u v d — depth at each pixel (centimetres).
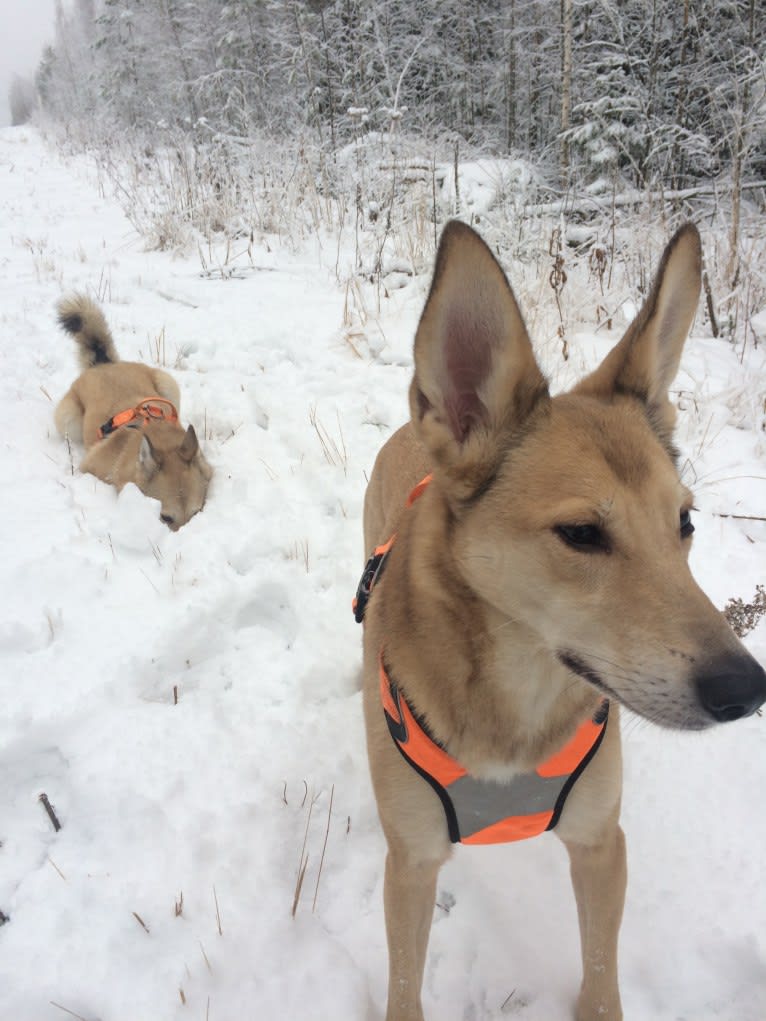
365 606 68
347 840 73
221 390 166
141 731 81
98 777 76
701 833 72
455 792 52
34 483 130
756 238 205
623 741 82
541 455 48
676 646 42
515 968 63
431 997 61
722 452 133
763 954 62
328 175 302
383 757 55
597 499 45
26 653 91
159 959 61
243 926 64
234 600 101
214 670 92
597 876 56
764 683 42
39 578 102
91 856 69
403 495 77
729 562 106
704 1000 60
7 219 343
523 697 51
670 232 205
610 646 44
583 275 193
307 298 212
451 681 51
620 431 49
